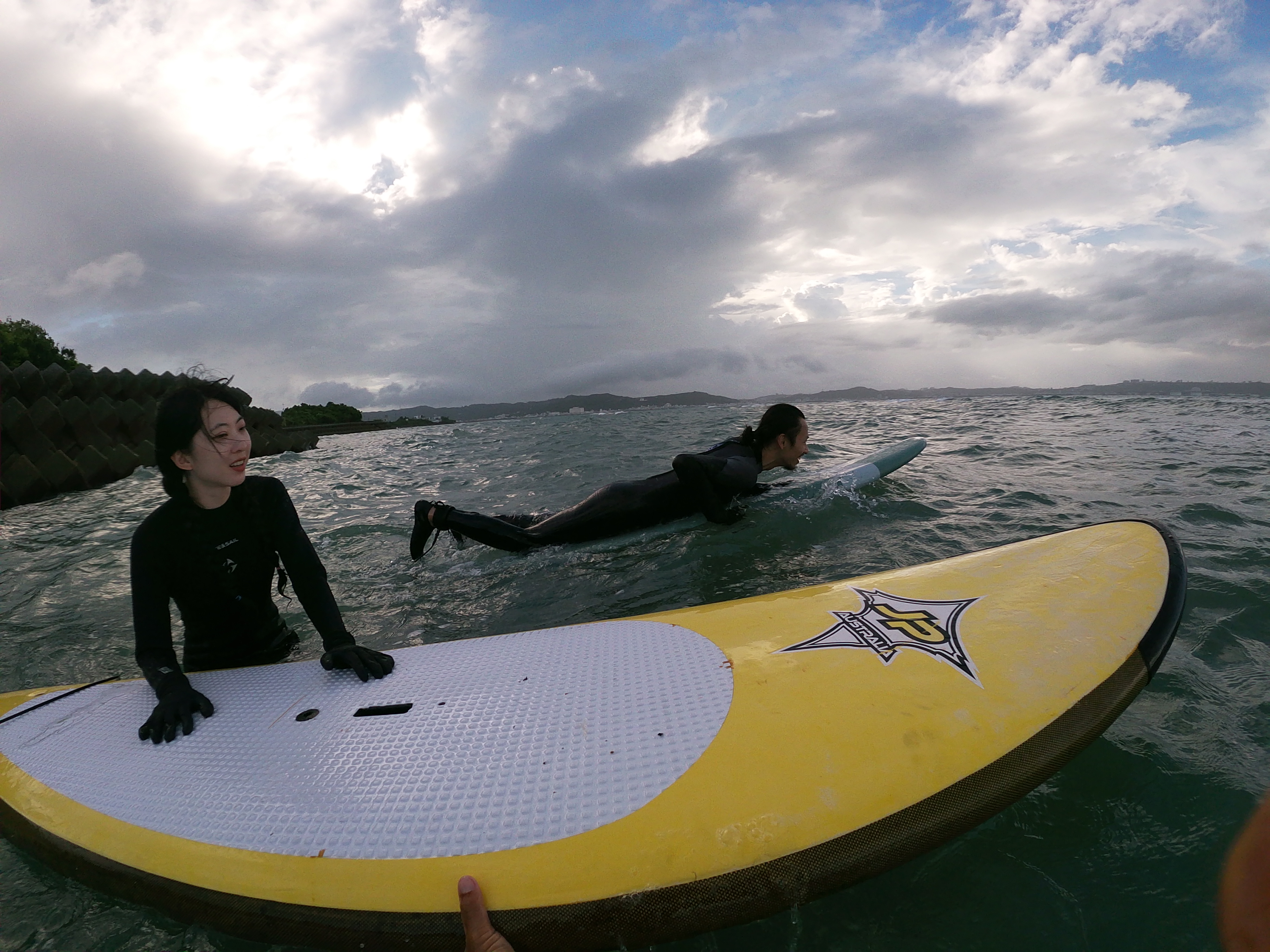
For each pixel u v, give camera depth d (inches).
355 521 204.4
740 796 53.9
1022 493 181.2
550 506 217.6
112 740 71.0
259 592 91.7
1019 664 68.4
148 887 55.8
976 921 50.5
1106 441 290.7
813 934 50.7
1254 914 16.6
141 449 427.2
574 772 57.1
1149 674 70.9
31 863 62.4
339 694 73.3
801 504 171.8
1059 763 60.7
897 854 53.0
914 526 154.1
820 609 81.7
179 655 112.8
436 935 48.9
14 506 307.1
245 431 79.5
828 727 59.8
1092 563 87.7
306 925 50.9
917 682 65.4
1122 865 54.0
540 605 122.3
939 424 414.3
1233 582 106.7
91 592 142.4
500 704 67.1
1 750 73.0
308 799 58.3
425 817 54.7
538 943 48.2
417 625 116.1
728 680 67.1
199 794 61.2
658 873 49.5
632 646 76.5
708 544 148.2
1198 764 63.9
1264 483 185.2
